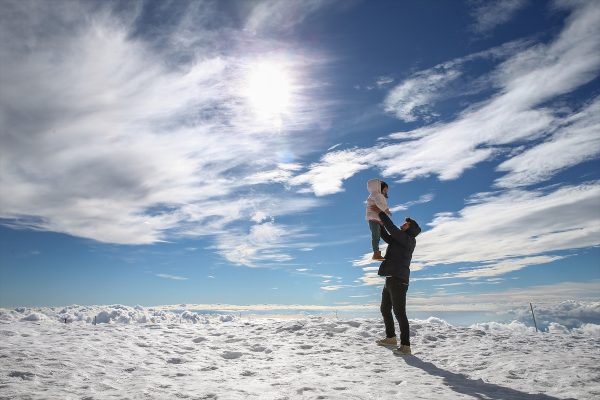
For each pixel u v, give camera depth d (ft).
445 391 12.90
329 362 18.13
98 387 12.70
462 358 18.90
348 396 12.15
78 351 17.47
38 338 19.99
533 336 24.99
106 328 24.80
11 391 11.49
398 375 15.44
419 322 28.53
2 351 16.22
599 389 13.15
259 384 13.78
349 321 28.02
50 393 11.59
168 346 20.66
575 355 19.06
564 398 12.17
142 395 11.84
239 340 23.41
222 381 14.26
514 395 12.50
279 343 22.57
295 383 13.83
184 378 14.51
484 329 26.73
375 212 19.13
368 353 20.03
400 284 19.49
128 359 17.07
